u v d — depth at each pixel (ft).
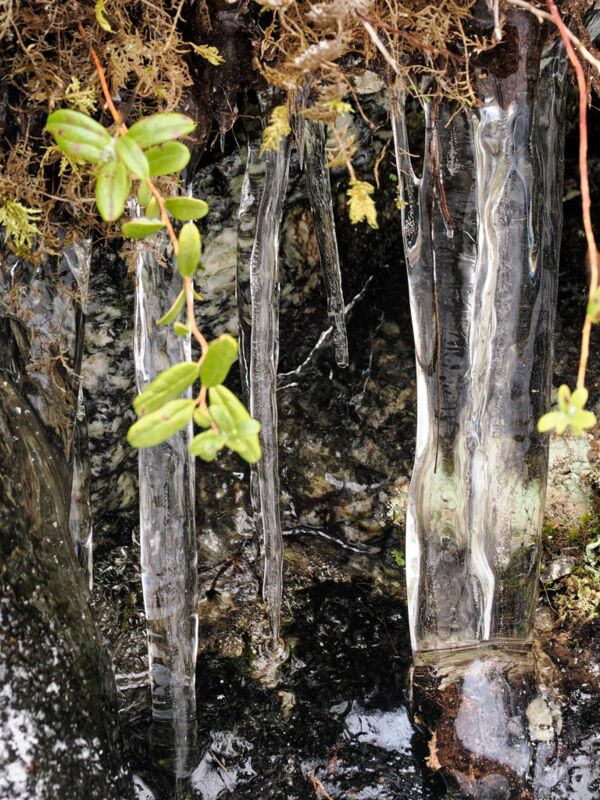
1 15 1.32
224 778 1.60
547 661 1.70
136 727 1.62
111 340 1.71
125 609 1.78
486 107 1.47
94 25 1.37
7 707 1.30
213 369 1.09
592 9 1.48
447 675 1.64
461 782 1.58
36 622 1.35
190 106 1.48
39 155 1.44
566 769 1.58
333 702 1.69
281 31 1.42
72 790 1.34
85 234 1.54
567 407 1.11
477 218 1.52
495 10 1.32
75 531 1.60
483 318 1.54
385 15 1.41
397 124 1.53
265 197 1.59
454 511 1.61
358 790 1.59
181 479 1.59
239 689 1.70
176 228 1.54
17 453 1.39
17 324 1.48
